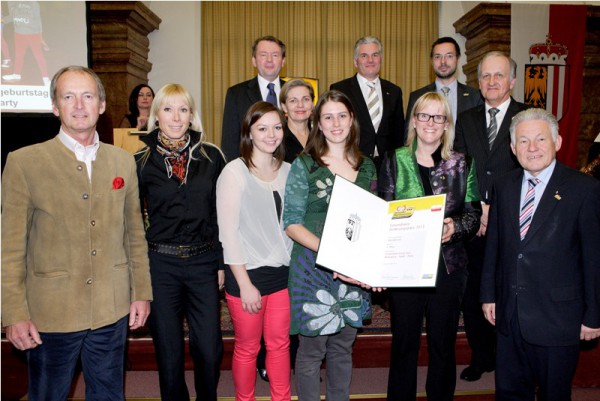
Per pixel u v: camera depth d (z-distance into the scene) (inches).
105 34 223.9
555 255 72.1
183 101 80.9
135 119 176.1
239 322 83.3
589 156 159.3
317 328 79.1
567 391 74.1
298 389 83.5
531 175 75.9
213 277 84.5
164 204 80.7
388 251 78.7
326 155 83.7
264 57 124.3
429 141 83.9
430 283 75.0
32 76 203.9
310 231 80.7
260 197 82.5
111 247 72.2
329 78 262.2
